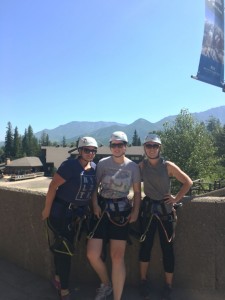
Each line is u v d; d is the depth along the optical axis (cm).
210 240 293
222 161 3231
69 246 277
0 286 316
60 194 282
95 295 304
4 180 4075
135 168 286
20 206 353
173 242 299
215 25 661
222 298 284
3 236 373
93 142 283
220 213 289
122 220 278
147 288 295
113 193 283
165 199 285
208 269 294
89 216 289
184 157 2495
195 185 1750
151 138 280
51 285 320
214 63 666
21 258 355
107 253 317
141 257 297
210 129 7212
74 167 278
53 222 280
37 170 5988
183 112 2575
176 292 297
